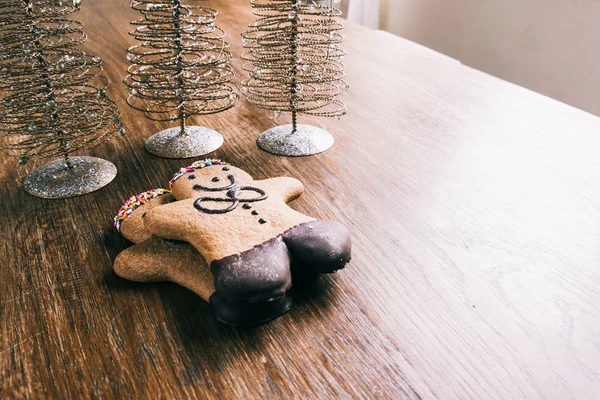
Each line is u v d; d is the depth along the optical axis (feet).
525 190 1.31
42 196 1.30
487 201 1.27
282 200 1.13
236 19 2.56
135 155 1.47
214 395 0.86
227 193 1.12
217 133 1.56
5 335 0.96
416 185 1.33
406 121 1.64
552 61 2.41
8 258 1.12
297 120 1.64
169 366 0.90
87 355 0.92
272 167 1.41
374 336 0.95
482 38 2.74
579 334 0.95
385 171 1.39
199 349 0.93
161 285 1.05
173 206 1.07
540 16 2.40
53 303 1.01
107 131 1.58
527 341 0.94
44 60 1.27
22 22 1.24
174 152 1.46
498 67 2.70
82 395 0.86
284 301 0.97
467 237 1.16
